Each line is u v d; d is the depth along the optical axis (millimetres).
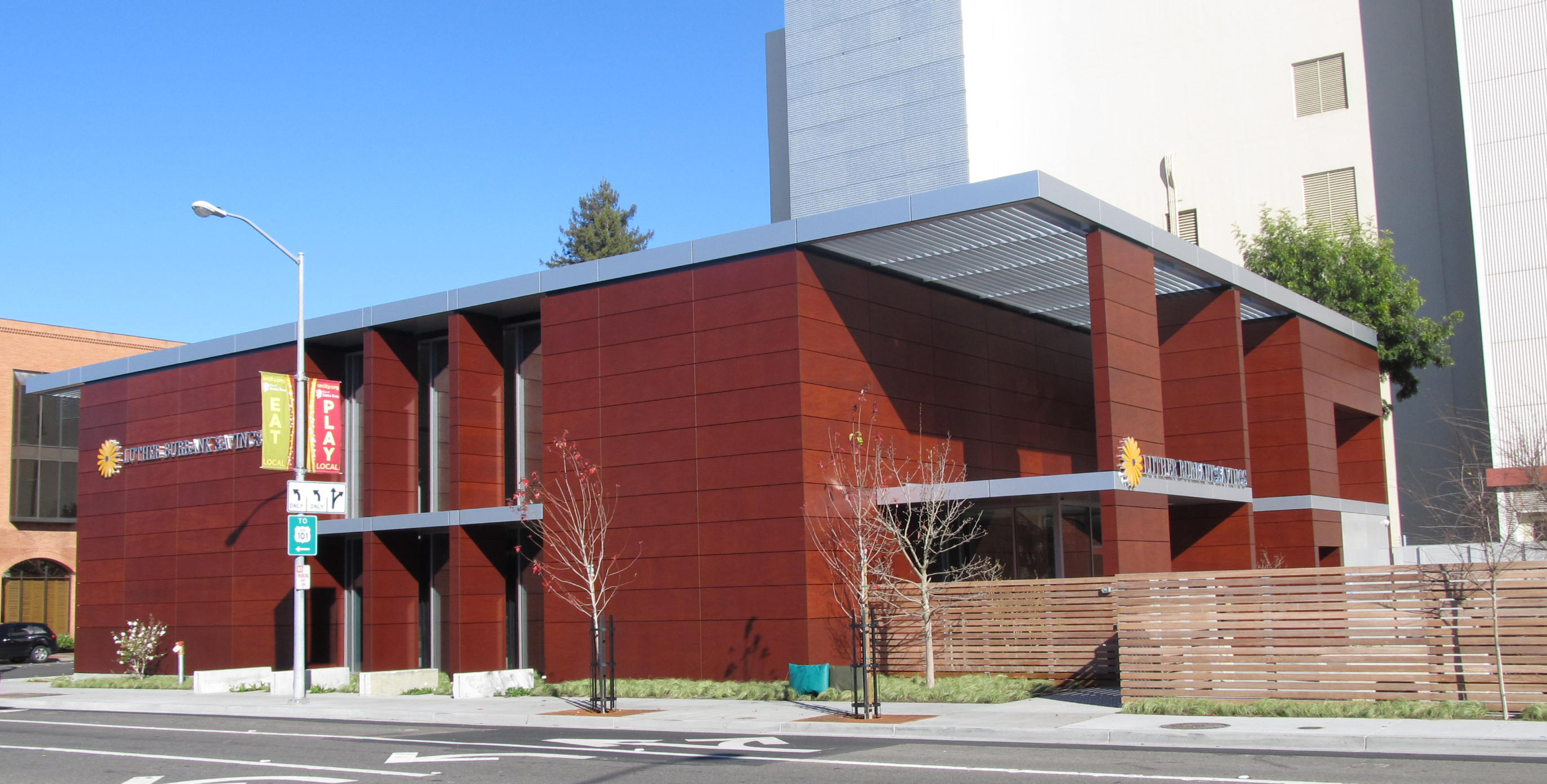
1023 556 30562
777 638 25391
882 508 27172
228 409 36844
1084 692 22656
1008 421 32812
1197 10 52406
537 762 15273
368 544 32656
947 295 31219
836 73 57500
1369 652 18219
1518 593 17375
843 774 13594
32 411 58406
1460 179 45562
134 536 38781
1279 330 34438
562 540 28734
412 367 34375
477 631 30750
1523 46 42156
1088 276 27203
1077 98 54906
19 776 14945
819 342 26500
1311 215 46000
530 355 32438
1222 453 30906
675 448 27344
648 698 24984
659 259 28062
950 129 53438
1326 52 49156
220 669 34812
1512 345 41031
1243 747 15406
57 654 54500
